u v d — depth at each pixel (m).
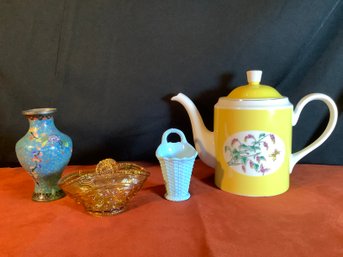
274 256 0.36
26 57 0.69
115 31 0.67
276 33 0.65
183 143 0.59
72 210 0.51
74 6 0.66
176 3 0.65
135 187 0.50
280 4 0.63
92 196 0.47
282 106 0.54
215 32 0.66
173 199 0.54
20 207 0.53
